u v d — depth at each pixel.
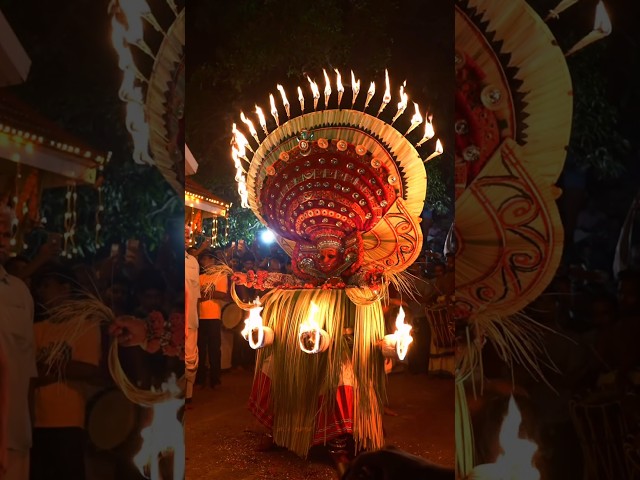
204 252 5.56
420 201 3.32
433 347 5.89
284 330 3.39
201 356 5.48
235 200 6.97
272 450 3.58
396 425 4.20
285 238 3.69
